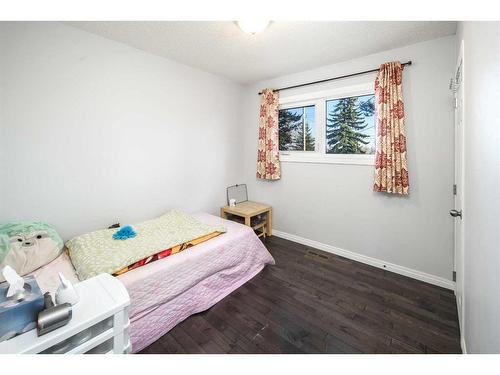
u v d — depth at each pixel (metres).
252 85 3.58
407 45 2.23
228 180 3.56
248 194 3.82
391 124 2.29
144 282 1.56
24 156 1.82
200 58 2.62
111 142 2.29
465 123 1.40
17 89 1.76
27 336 0.78
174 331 1.67
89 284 1.06
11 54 1.72
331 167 2.87
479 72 1.03
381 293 2.11
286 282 2.30
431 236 2.24
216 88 3.25
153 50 2.43
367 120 2.63
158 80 2.60
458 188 1.78
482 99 0.99
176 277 1.74
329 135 2.95
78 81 2.04
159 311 1.64
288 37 2.10
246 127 3.73
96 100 2.16
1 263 1.51
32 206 1.88
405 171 2.26
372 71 2.45
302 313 1.85
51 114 1.92
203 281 1.96
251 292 2.14
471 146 1.22
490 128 0.88
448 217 2.15
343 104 2.79
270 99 3.28
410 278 2.36
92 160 2.18
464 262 1.45
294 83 3.09
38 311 0.83
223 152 3.45
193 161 3.07
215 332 1.66
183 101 2.87
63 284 0.93
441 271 2.21
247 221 3.09
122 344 0.97
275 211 3.51
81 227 2.16
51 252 1.75
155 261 1.76
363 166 2.63
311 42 2.19
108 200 2.32
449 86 2.05
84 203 2.16
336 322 1.75
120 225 2.38
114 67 2.25
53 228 1.93
